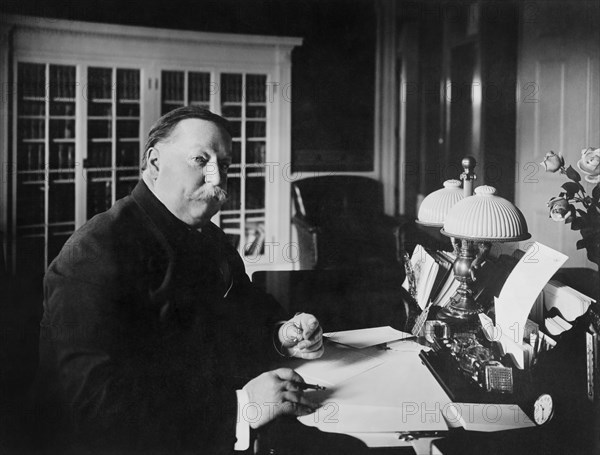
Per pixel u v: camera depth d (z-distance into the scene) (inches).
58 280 39.9
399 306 61.6
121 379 37.3
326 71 163.5
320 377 42.2
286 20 158.1
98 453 36.5
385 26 167.9
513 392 38.1
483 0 135.3
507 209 46.4
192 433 36.5
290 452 32.3
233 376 42.4
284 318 51.9
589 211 44.0
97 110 140.9
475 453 31.9
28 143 134.1
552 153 44.9
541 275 43.6
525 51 129.3
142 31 142.9
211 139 46.7
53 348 38.5
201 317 44.6
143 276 42.4
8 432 38.2
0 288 60.2
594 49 107.2
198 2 148.6
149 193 46.5
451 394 38.4
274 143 159.8
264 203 157.6
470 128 159.9
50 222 135.9
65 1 133.9
